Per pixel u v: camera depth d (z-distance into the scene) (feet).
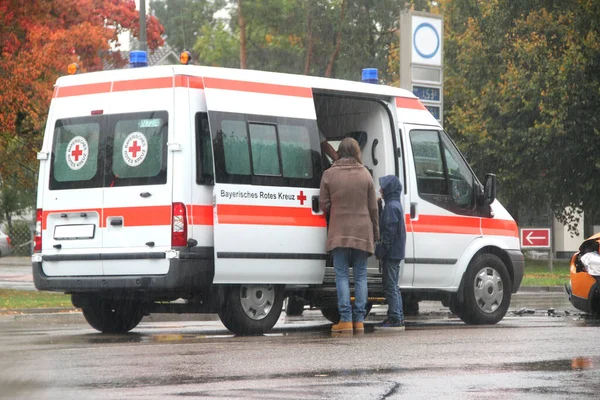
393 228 40.52
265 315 38.65
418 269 42.88
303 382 23.32
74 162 38.93
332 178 39.01
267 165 38.22
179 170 36.40
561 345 31.55
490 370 25.45
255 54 180.24
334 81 41.29
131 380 23.65
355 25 167.32
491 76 128.47
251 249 37.42
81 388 22.31
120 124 37.93
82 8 77.25
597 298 46.65
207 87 37.06
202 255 36.58
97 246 38.01
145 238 36.86
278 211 38.32
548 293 75.66
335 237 38.93
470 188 45.27
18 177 78.18
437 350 30.22
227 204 36.86
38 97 69.77
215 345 32.32
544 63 118.52
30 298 61.36
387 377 24.16
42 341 35.29
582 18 115.96
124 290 38.29
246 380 23.67
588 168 121.80
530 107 119.85
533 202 133.90
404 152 43.21
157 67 37.35
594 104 117.08
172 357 28.48
